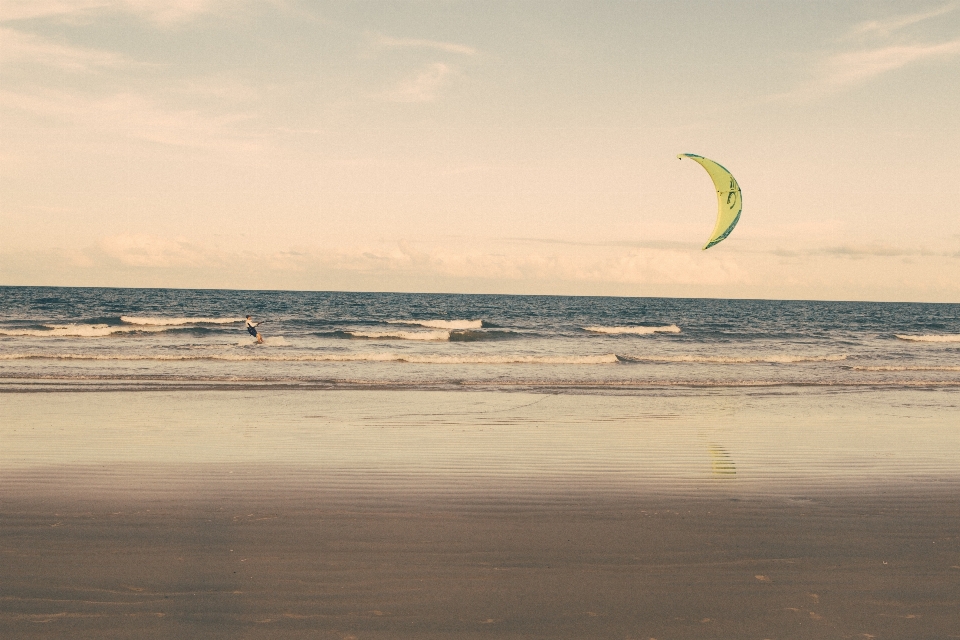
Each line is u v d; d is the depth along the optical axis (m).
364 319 53.66
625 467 9.12
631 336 40.53
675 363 25.33
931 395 17.56
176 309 61.56
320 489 7.77
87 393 15.48
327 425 12.08
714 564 5.55
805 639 4.31
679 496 7.68
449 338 36.53
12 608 4.57
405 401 15.22
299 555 5.63
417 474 8.55
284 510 6.93
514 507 7.16
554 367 23.31
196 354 24.64
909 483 8.39
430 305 87.62
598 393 17.16
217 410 13.55
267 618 4.49
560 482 8.25
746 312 89.38
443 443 10.59
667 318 68.38
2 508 6.82
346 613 4.58
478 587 5.04
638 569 5.43
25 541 5.85
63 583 4.98
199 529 6.27
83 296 89.38
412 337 36.06
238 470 8.65
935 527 6.62
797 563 5.59
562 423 12.62
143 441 10.44
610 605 4.76
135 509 6.87
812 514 7.01
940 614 4.69
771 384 19.62
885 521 6.79
